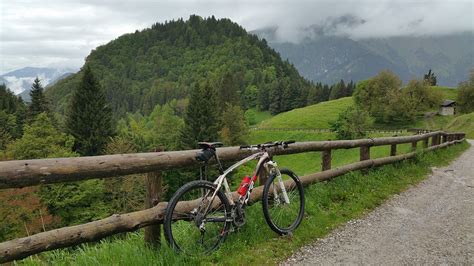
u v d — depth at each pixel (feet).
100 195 90.94
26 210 63.00
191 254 15.33
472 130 189.88
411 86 312.09
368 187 29.86
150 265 13.96
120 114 570.05
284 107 488.44
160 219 14.92
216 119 181.47
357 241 19.49
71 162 12.10
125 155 13.88
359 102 317.22
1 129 145.59
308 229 20.18
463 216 24.98
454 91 377.50
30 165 11.15
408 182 34.37
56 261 14.93
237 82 634.43
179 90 645.51
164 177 103.65
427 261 17.34
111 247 15.69
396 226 22.22
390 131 237.45
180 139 180.75
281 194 20.24
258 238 18.03
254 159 19.29
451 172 43.65
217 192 16.07
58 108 528.22
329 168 29.40
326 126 291.38
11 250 10.96
